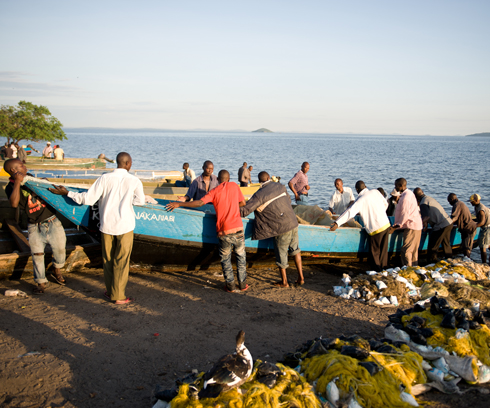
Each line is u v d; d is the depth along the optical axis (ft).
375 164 152.56
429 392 11.78
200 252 21.88
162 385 11.78
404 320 14.40
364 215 23.36
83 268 22.58
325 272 25.53
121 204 17.13
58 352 13.42
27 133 118.21
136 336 14.89
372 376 10.91
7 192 17.62
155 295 19.29
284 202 20.63
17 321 15.51
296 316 17.63
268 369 11.03
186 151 237.45
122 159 17.70
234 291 20.36
